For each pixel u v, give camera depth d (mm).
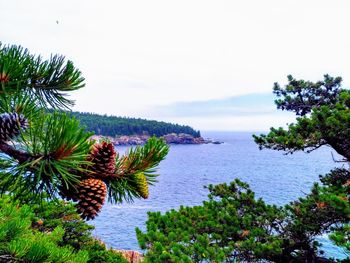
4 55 1835
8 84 1856
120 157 2004
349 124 8789
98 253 17984
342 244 7594
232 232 9461
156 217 9945
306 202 9992
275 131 10070
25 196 1574
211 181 135125
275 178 141250
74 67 2102
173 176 150625
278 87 12016
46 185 1578
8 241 3469
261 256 8727
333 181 10734
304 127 9555
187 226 9492
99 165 1799
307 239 9750
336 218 9234
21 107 1801
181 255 7551
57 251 3543
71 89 2141
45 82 2041
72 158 1570
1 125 1508
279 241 9195
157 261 7586
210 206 10664
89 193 1591
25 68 1885
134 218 74000
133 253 22719
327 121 8875
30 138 1545
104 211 79938
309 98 11852
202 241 8625
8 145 1527
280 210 10398
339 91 11539
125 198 1941
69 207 15008
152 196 101750
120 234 61312
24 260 3271
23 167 1473
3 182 1460
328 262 9594
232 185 11305
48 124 1576
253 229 9578
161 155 2027
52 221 14047
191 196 102375
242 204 10734
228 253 8516
